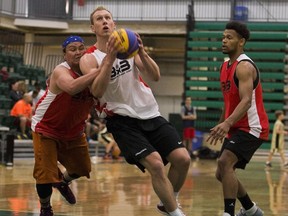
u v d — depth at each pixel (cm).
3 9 2536
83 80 553
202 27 2573
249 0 2586
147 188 1057
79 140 648
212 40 2545
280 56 2514
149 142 577
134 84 575
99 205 821
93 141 1966
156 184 548
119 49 529
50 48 2741
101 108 582
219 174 657
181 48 2734
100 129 1942
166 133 574
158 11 2634
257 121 638
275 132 1870
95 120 2019
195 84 2548
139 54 559
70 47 591
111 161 1853
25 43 2572
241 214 681
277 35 2520
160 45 2755
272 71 2530
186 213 764
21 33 2622
